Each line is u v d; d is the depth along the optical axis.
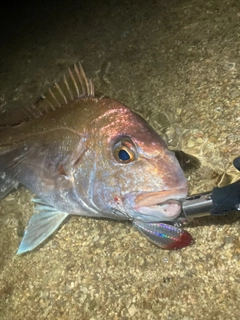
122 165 0.30
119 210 0.31
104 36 0.61
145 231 0.33
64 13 0.71
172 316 0.30
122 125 0.31
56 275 0.37
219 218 0.33
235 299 0.29
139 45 0.56
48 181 0.39
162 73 0.50
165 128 0.43
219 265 0.31
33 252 0.40
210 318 0.29
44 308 0.36
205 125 0.41
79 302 0.35
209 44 0.50
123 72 0.53
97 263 0.36
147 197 0.29
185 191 0.28
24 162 0.42
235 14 0.52
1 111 0.59
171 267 0.33
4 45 0.72
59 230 0.40
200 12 0.55
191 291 0.31
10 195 0.46
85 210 0.36
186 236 0.33
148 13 0.60
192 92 0.45
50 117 0.39
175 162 0.29
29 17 0.75
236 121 0.39
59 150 0.37
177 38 0.53
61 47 0.65
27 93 0.60
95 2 0.69
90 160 0.33
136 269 0.34
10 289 0.39
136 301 0.33
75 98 0.37
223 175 0.36
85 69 0.57
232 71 0.45
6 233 0.43
